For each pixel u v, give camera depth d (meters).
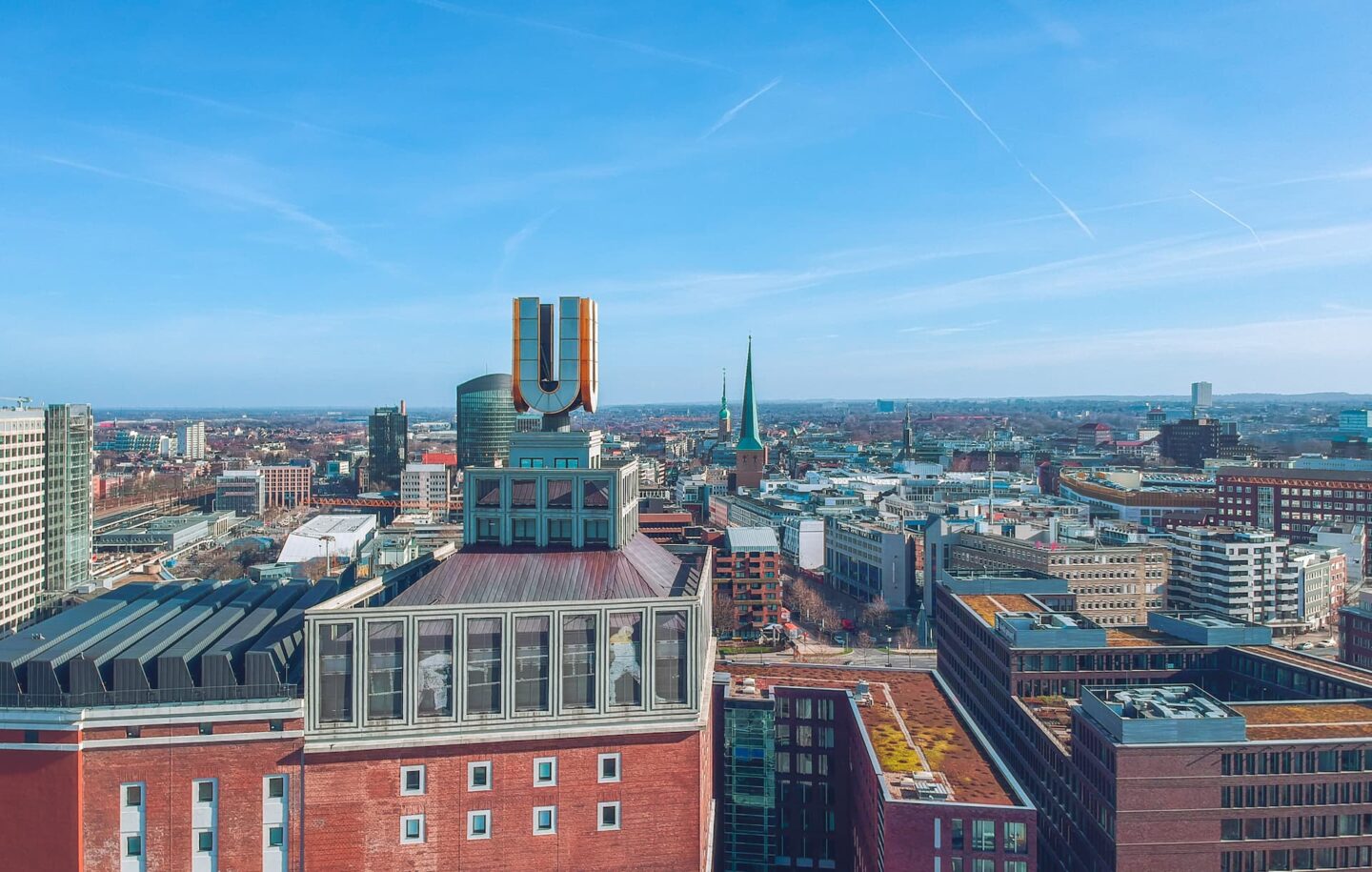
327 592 100.94
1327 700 129.88
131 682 76.81
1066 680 160.75
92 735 75.38
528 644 81.75
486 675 81.06
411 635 79.44
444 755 79.81
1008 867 100.75
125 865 75.75
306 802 77.81
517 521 102.88
